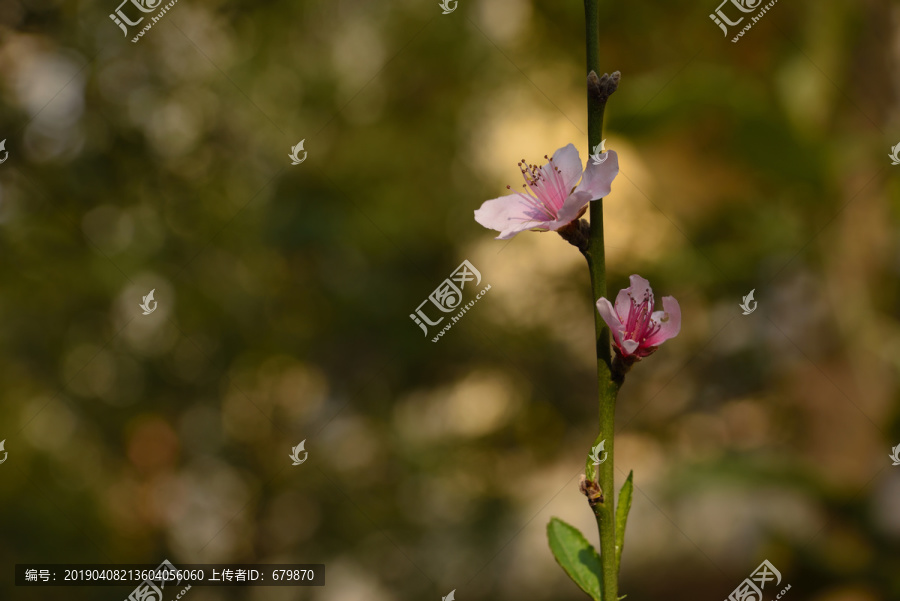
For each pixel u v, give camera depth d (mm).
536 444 1621
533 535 1506
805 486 1039
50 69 1422
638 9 1365
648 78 1186
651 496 1352
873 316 1118
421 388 1644
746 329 1341
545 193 638
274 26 1535
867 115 1123
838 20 1099
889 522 996
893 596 977
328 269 1581
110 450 1485
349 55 1581
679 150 1246
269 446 1584
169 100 1488
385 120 1572
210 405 1566
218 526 1562
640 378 1504
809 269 1226
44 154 1420
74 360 1450
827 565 1016
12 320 1398
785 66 1153
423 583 1492
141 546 1491
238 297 1545
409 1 1556
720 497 1237
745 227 1272
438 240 1565
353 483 1571
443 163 1600
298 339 1569
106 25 1424
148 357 1504
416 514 1571
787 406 1271
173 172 1517
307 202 1510
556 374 1613
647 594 1407
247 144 1542
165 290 1481
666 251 1343
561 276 1545
